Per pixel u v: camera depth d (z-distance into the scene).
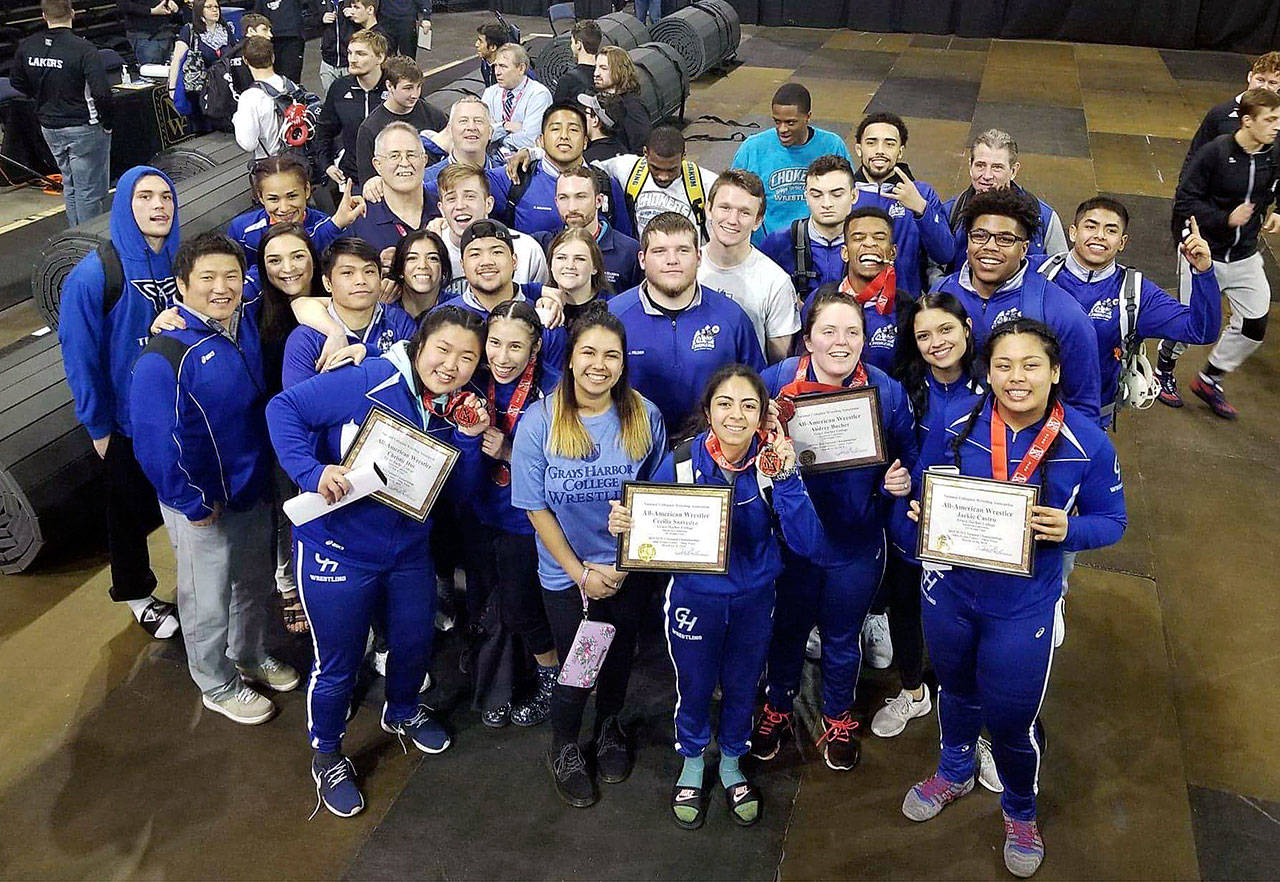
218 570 3.78
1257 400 6.49
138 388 3.39
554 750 3.72
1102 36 17.09
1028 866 3.37
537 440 3.30
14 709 4.04
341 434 3.32
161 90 9.81
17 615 4.55
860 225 3.67
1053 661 4.36
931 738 3.98
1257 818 3.62
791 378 3.51
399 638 3.57
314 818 3.58
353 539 3.29
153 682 4.20
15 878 3.34
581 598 3.55
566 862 3.42
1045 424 3.04
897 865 3.44
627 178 5.13
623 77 6.52
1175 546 5.11
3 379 5.05
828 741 3.86
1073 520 3.05
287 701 4.13
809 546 3.16
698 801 3.59
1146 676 4.28
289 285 3.69
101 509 4.99
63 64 7.98
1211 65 15.64
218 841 3.49
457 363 3.22
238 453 3.64
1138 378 4.16
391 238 4.64
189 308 3.50
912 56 15.98
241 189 6.83
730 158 10.89
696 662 3.36
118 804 3.63
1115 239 3.96
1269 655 4.40
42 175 9.98
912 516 3.26
